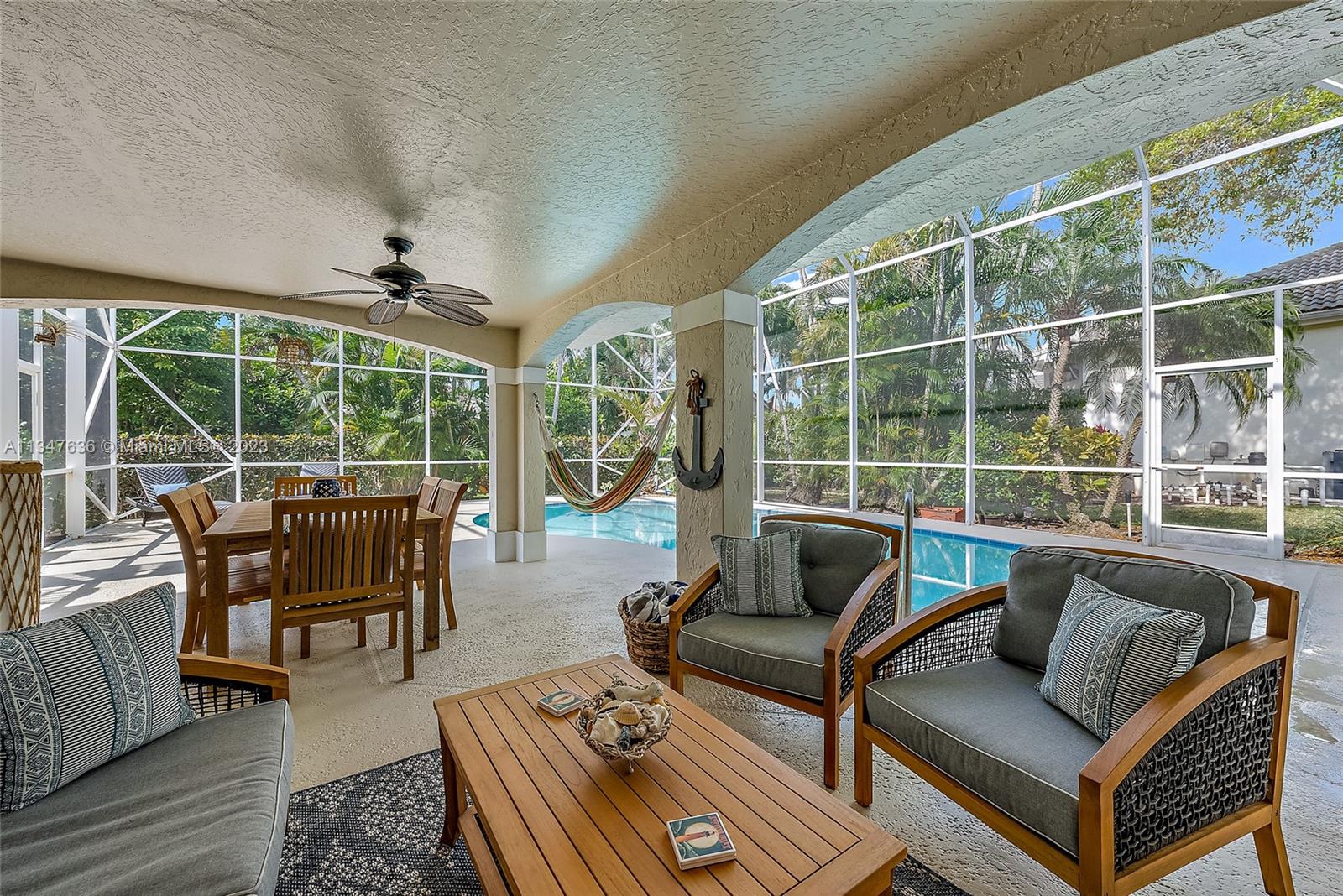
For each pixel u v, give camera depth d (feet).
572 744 4.50
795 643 6.56
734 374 9.77
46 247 11.03
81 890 2.95
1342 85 15.15
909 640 5.74
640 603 9.41
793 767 6.43
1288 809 5.54
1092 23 5.26
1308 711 7.42
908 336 26.07
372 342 32.50
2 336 17.76
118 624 4.58
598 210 9.39
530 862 3.23
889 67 5.96
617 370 40.04
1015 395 22.65
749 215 9.01
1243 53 5.07
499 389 17.93
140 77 5.83
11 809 3.63
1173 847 3.90
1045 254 21.76
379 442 32.27
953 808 5.63
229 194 8.70
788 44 5.54
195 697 5.10
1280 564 16.48
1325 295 16.38
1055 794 3.82
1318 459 16.70
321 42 5.34
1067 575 5.60
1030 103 5.69
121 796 3.79
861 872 3.16
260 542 8.56
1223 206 18.10
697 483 10.02
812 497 30.01
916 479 25.82
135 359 25.95
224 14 4.93
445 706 5.16
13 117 6.55
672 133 7.11
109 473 25.00
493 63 5.70
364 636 10.19
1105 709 4.30
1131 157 19.30
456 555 18.97
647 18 5.10
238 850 3.28
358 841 5.16
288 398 29.86
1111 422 20.29
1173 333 19.01
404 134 7.03
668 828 3.45
